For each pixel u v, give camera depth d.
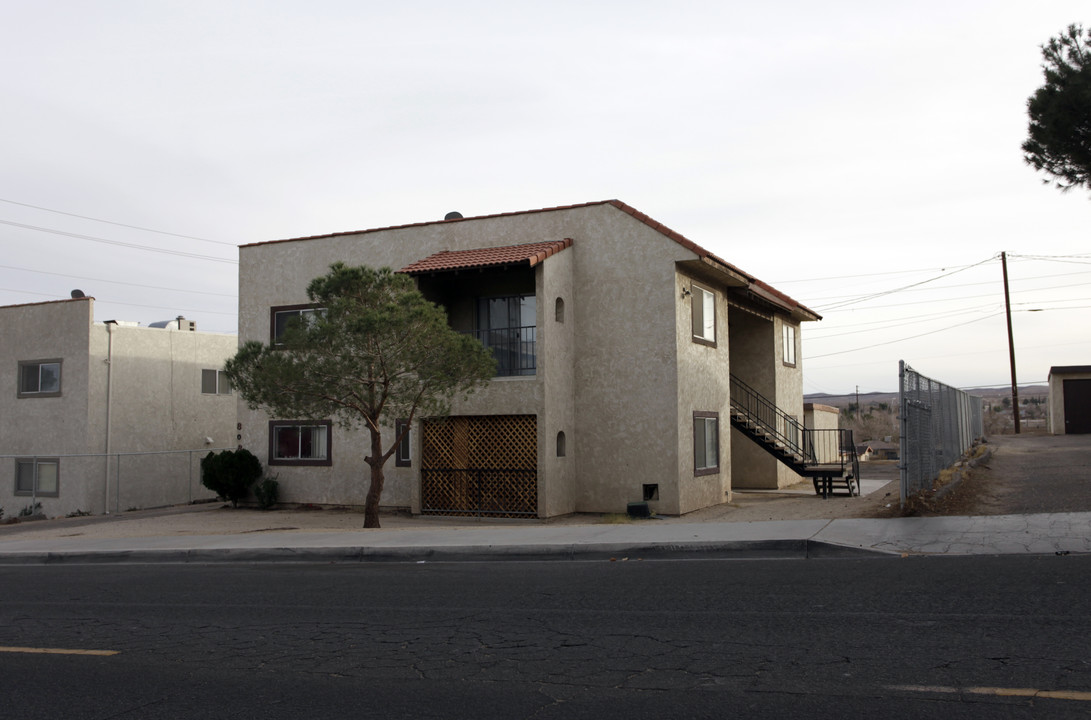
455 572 11.45
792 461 21.95
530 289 20.14
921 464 15.48
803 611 7.86
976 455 24.64
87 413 26.00
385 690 6.19
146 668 7.17
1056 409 40.75
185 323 31.45
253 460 22.84
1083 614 7.20
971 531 11.67
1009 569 9.24
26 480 26.92
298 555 13.66
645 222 19.06
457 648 7.30
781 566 10.42
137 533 18.20
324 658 7.21
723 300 22.00
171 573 12.80
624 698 5.71
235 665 7.14
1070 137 16.11
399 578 11.17
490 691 6.04
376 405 16.80
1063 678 5.62
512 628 7.91
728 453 21.73
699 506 19.55
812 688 5.68
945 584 8.66
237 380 16.11
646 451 18.78
